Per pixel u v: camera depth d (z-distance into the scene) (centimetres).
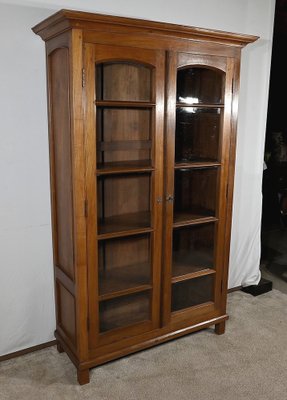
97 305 178
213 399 172
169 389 178
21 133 183
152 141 179
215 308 218
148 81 177
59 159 178
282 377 187
